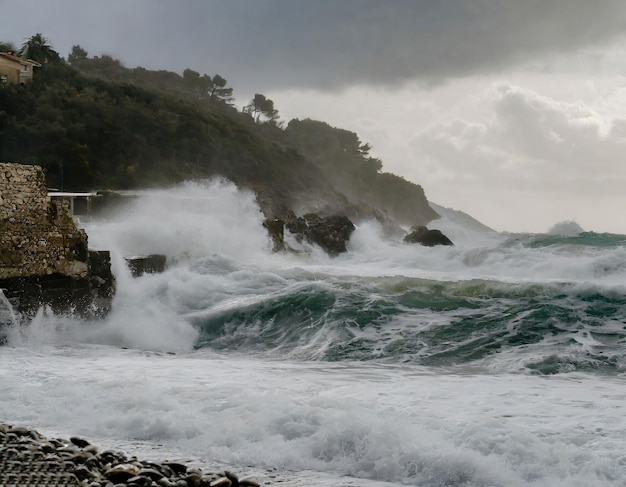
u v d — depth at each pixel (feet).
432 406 50.16
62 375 62.18
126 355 76.54
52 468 36.83
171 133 364.79
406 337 77.97
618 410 48.55
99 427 47.75
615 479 37.04
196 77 553.64
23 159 291.99
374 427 42.60
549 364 65.72
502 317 79.92
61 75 375.45
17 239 84.33
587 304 82.48
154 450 43.57
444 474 38.58
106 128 336.29
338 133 588.91
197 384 57.57
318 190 403.34
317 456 41.83
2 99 320.70
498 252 135.33
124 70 541.75
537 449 39.81
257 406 48.52
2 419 49.88
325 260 164.35
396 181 554.46
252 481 36.91
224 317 90.63
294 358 77.00
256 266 120.57
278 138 547.49
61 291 86.89
